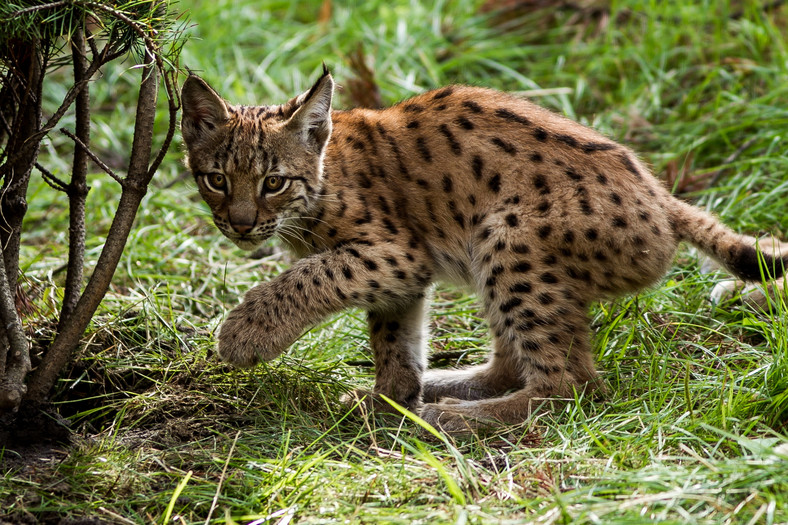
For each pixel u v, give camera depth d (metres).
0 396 7.46
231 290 11.33
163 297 10.84
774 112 13.09
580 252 8.87
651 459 7.10
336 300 8.96
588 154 9.09
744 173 12.66
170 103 7.30
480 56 15.66
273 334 8.75
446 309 11.12
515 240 8.92
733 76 14.30
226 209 8.97
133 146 7.57
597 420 8.08
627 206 8.90
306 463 7.03
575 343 8.97
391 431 8.30
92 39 7.50
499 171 9.17
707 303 10.35
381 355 9.48
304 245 9.53
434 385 9.90
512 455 7.54
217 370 8.98
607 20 16.08
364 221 9.23
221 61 16.17
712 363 8.91
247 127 8.88
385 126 9.68
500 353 9.70
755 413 7.84
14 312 7.52
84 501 6.94
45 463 7.42
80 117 7.85
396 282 9.17
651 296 10.12
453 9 17.16
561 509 6.23
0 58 7.45
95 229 12.79
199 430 8.10
